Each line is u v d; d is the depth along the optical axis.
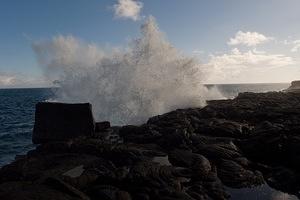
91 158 9.78
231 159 9.47
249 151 10.12
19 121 30.94
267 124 11.17
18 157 11.76
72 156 10.02
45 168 9.21
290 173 8.69
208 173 8.55
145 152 10.19
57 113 13.28
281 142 9.85
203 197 7.52
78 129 13.08
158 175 8.13
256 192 8.09
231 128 11.50
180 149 10.28
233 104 16.89
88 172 8.49
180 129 11.73
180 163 9.18
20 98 84.50
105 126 13.98
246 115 13.78
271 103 16.84
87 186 8.06
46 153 11.07
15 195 6.80
